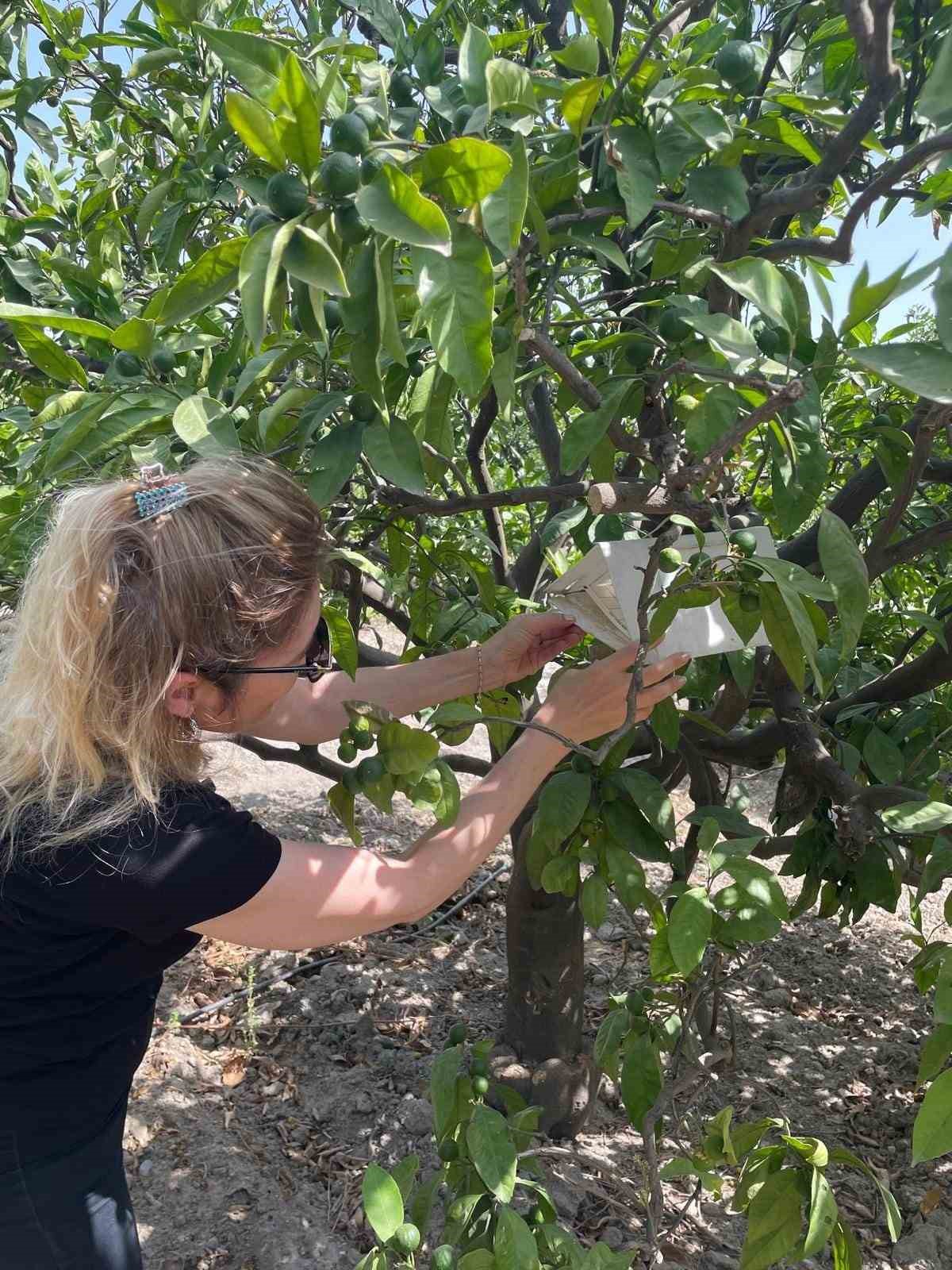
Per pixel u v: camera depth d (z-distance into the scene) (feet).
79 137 11.29
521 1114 6.17
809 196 4.83
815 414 4.94
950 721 8.05
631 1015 6.05
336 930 4.30
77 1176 4.67
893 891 7.19
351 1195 9.08
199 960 13.05
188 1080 10.63
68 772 4.12
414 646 8.39
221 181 7.66
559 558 8.25
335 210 3.57
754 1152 5.20
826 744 8.09
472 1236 5.57
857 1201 9.10
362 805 17.83
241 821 4.24
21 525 5.78
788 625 4.53
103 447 4.81
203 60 7.68
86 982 4.35
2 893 4.10
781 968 13.33
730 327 4.18
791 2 7.21
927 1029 11.98
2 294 7.18
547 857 6.19
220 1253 8.47
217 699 4.27
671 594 4.34
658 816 5.75
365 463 6.03
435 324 3.51
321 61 4.67
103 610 3.88
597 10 4.43
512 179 3.64
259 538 4.04
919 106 3.29
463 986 12.51
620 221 5.77
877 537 6.23
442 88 5.49
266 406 5.62
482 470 8.76
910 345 3.11
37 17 9.66
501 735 6.58
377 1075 10.72
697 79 5.01
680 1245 8.23
